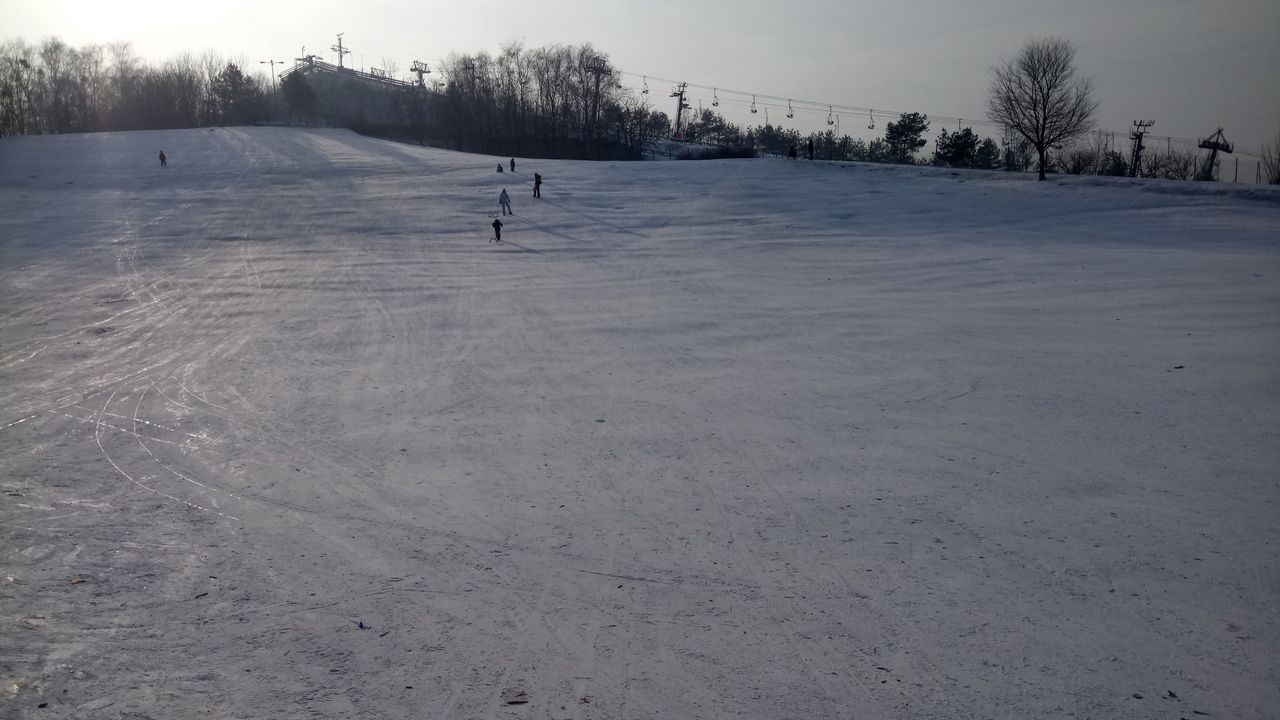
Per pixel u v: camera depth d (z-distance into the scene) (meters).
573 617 7.93
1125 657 7.20
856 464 11.96
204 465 11.97
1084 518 10.04
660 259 32.38
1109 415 13.91
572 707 6.54
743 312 23.16
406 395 15.59
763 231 38.81
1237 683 6.80
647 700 6.64
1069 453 12.25
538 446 12.86
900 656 7.24
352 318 22.61
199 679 6.82
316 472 11.73
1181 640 7.45
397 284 27.52
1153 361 17.09
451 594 8.36
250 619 7.79
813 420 14.02
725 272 29.59
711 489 11.11
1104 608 8.01
